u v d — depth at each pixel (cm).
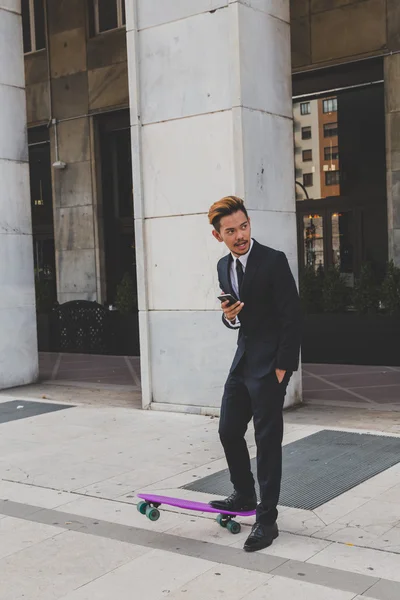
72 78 1683
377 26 1288
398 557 380
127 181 1692
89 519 459
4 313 984
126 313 1398
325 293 1209
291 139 786
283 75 772
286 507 464
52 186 1738
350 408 768
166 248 783
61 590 358
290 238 781
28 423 754
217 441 645
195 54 748
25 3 1767
